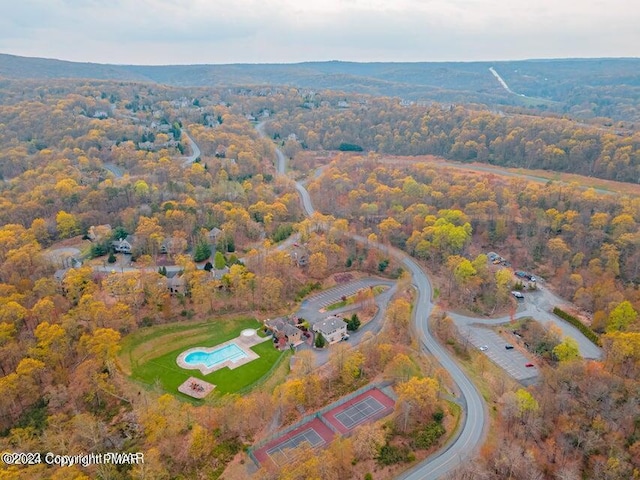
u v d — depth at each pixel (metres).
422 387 116.56
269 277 171.88
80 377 124.12
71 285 155.00
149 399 123.69
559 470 106.25
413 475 104.25
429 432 114.31
